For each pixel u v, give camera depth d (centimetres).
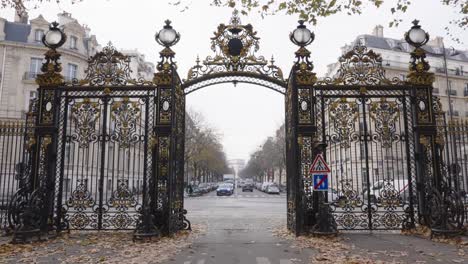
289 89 1097
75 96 1077
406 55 4488
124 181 1059
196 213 1861
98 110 1078
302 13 866
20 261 723
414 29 1093
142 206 962
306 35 1062
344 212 1062
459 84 4550
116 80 1084
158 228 980
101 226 1046
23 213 916
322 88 1074
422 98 1055
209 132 5319
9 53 3750
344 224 1052
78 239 952
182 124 1148
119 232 1053
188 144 4331
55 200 1062
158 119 1027
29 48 3788
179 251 808
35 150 1020
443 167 1017
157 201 998
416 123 1039
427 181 1010
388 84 1080
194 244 891
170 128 1016
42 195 984
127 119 1066
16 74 3741
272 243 901
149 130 1056
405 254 761
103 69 1091
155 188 1002
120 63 1099
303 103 1040
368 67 1094
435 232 926
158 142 1016
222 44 1111
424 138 1027
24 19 4188
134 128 1066
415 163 1048
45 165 1015
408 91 1081
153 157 1012
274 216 1647
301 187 1002
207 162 5866
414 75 1068
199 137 4694
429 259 719
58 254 784
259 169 8538
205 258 741
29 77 3759
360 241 910
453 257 734
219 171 8981
